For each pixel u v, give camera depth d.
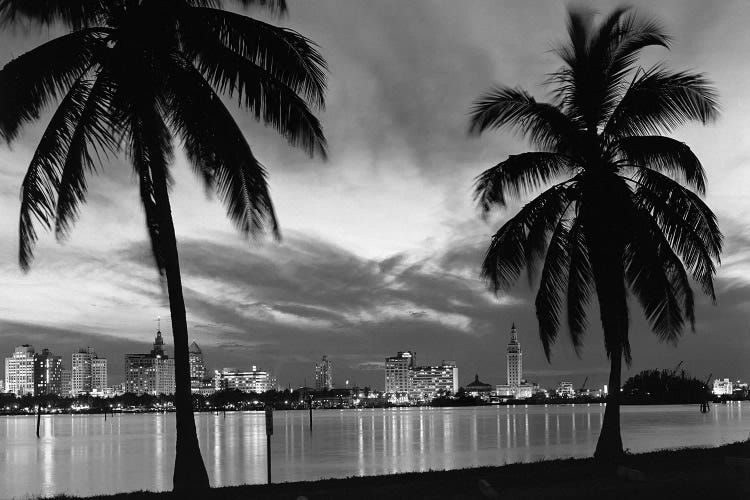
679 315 27.09
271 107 20.86
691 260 26.14
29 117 20.02
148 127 20.83
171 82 20.58
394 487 20.56
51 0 19.50
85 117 20.52
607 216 26.39
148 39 20.69
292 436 102.94
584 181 27.17
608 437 27.23
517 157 27.28
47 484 45.81
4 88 19.34
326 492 19.78
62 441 102.88
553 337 27.70
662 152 26.00
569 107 27.83
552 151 28.06
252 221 22.19
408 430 115.69
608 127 27.64
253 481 43.09
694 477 21.19
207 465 55.22
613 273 26.77
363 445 77.44
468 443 77.06
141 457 69.75
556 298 27.72
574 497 18.22
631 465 24.47
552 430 107.50
